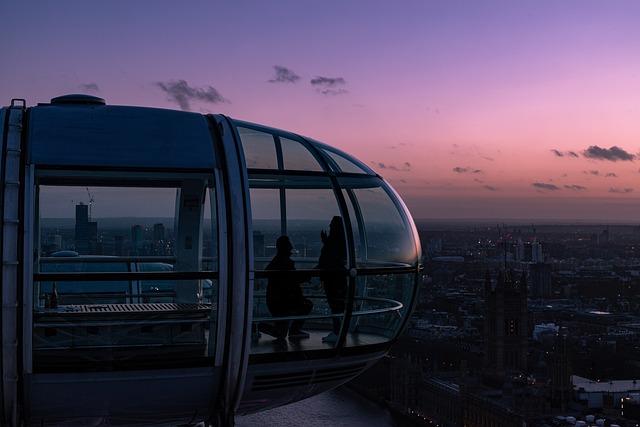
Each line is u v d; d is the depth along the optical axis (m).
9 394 9.59
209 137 10.36
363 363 11.45
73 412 10.28
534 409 133.75
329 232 10.83
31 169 9.63
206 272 9.91
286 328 10.77
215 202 10.10
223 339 10.02
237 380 10.20
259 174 10.62
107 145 10.01
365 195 11.30
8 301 9.30
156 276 9.73
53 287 10.72
